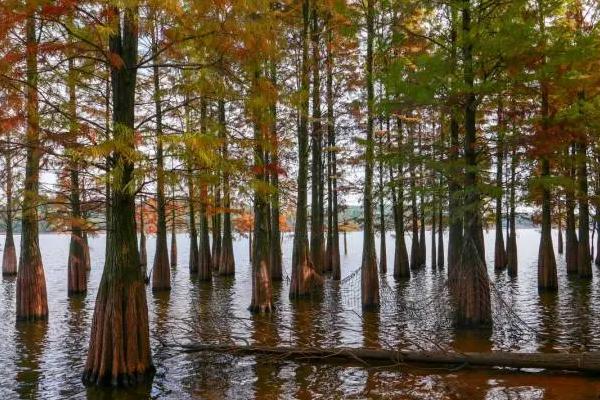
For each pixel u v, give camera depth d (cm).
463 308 1289
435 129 2525
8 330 1346
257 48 768
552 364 880
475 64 1229
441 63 1203
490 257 4162
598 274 2627
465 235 1314
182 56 854
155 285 2184
